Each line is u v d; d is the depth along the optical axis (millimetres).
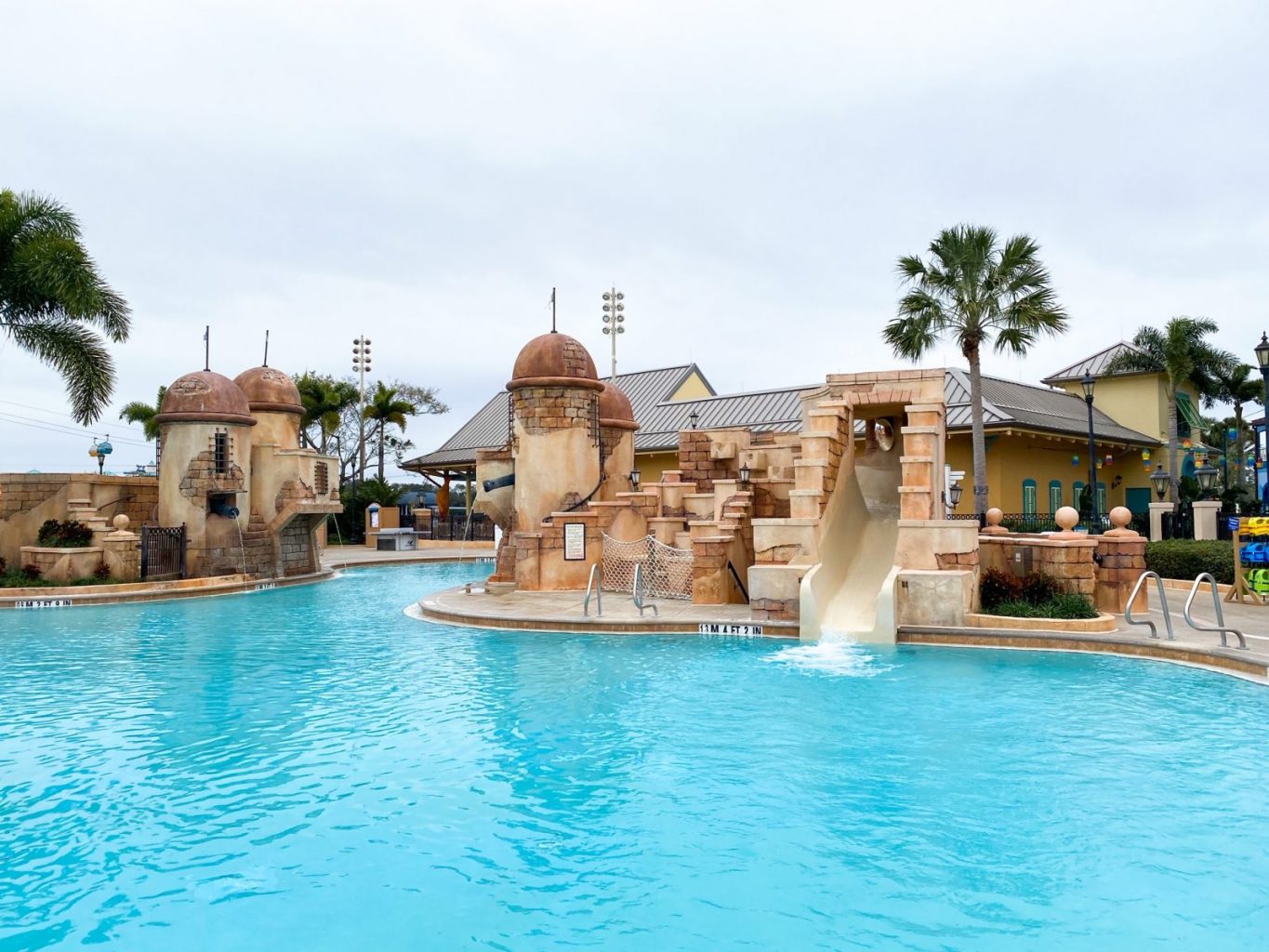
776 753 7715
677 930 4637
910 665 11383
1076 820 6098
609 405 26531
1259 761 7293
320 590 23234
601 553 20047
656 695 9891
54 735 8461
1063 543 13828
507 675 11133
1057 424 31359
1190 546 19078
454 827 6121
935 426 14500
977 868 5355
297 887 5211
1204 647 11086
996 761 7391
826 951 4387
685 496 20172
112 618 17172
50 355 23156
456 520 44344
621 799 6652
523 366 21297
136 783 7090
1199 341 34812
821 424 15625
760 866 5422
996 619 12867
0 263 22766
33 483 21562
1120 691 9789
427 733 8508
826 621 13625
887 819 6172
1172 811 6246
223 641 14242
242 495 23656
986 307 25422
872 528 16391
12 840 5922
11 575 20531
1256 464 19297
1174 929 4574
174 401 22734
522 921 4754
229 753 7883
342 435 62594
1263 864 5371
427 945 4492
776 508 18688
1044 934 4531
